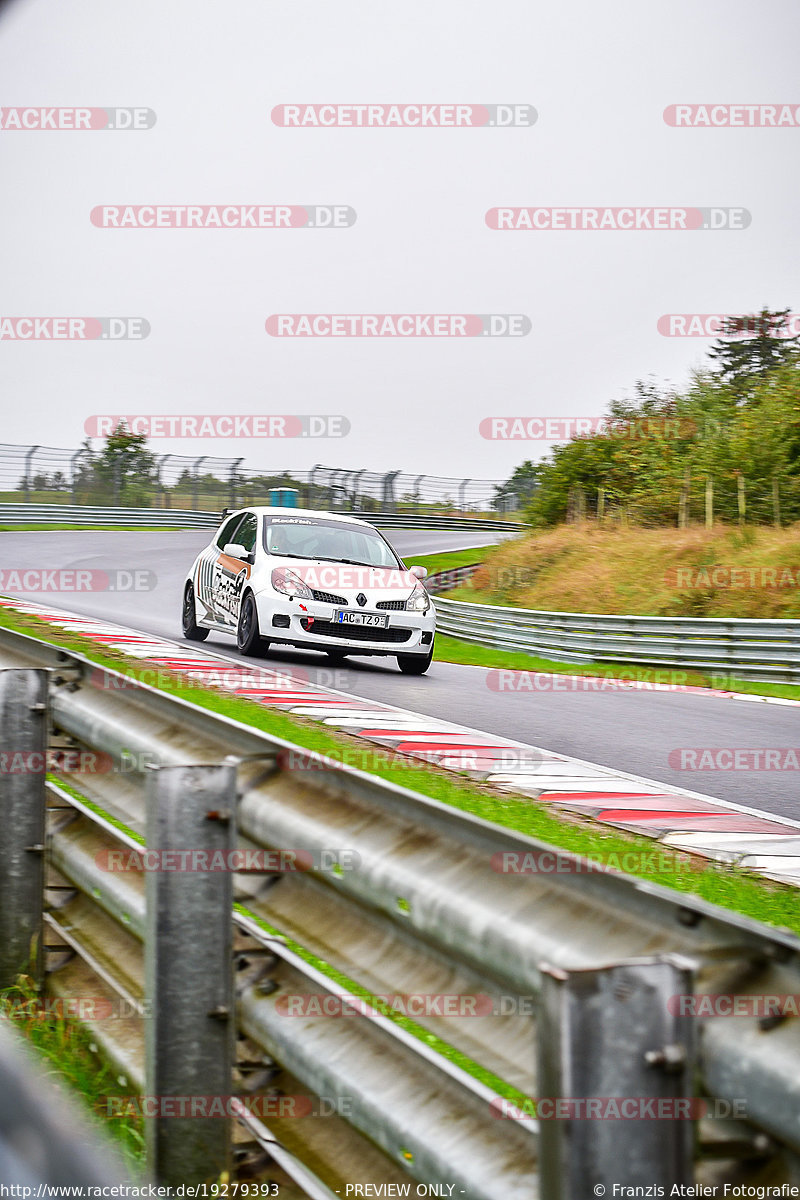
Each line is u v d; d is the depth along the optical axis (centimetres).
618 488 11688
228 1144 797
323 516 4612
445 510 17600
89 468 14325
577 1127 448
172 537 12800
